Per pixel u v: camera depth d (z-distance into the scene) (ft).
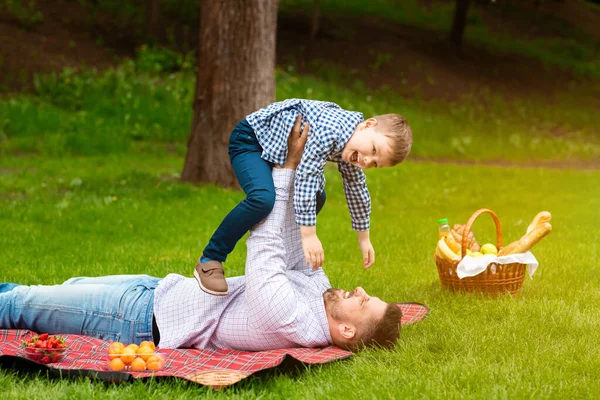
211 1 38.01
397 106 71.82
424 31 92.68
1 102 58.18
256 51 38.27
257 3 37.78
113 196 36.94
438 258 18.70
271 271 13.33
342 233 30.14
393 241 28.53
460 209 39.29
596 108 84.07
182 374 11.96
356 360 13.10
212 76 38.50
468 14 103.81
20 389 11.56
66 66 65.16
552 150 67.46
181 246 26.86
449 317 16.16
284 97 65.05
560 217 35.68
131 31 73.92
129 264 22.84
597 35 111.04
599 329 15.28
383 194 43.21
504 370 12.52
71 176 43.21
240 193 37.86
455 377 12.25
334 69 75.72
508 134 70.54
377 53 81.56
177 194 37.11
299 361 12.59
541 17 110.83
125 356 12.19
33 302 13.76
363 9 94.07
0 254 24.41
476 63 88.22
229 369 12.44
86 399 11.20
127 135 58.54
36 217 31.73
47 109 58.80
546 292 18.97
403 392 11.68
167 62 68.90
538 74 89.81
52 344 12.46
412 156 61.82
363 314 13.57
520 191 46.16
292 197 14.42
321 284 14.56
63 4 74.79
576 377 12.48
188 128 61.00
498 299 17.49
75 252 25.17
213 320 13.66
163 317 13.70
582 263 23.31
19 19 69.31
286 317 13.26
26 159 49.70
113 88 63.26
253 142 14.34
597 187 48.19
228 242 13.57
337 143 13.50
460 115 73.31
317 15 80.53
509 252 17.99
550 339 14.69
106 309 13.70
